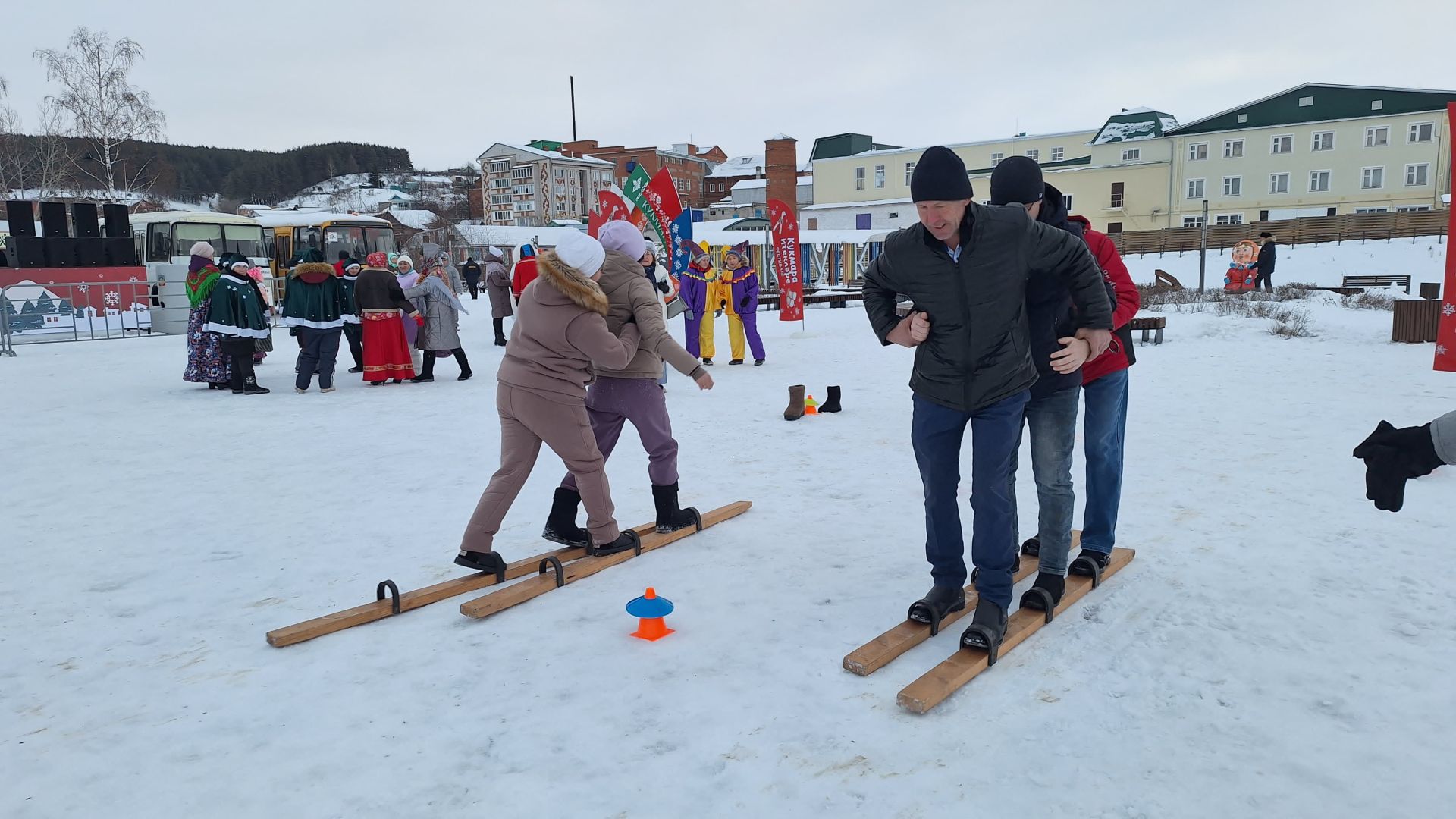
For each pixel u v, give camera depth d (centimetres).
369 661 324
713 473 607
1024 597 348
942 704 282
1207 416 764
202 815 232
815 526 478
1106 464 378
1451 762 242
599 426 449
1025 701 283
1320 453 609
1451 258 543
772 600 374
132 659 328
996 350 306
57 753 263
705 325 1300
